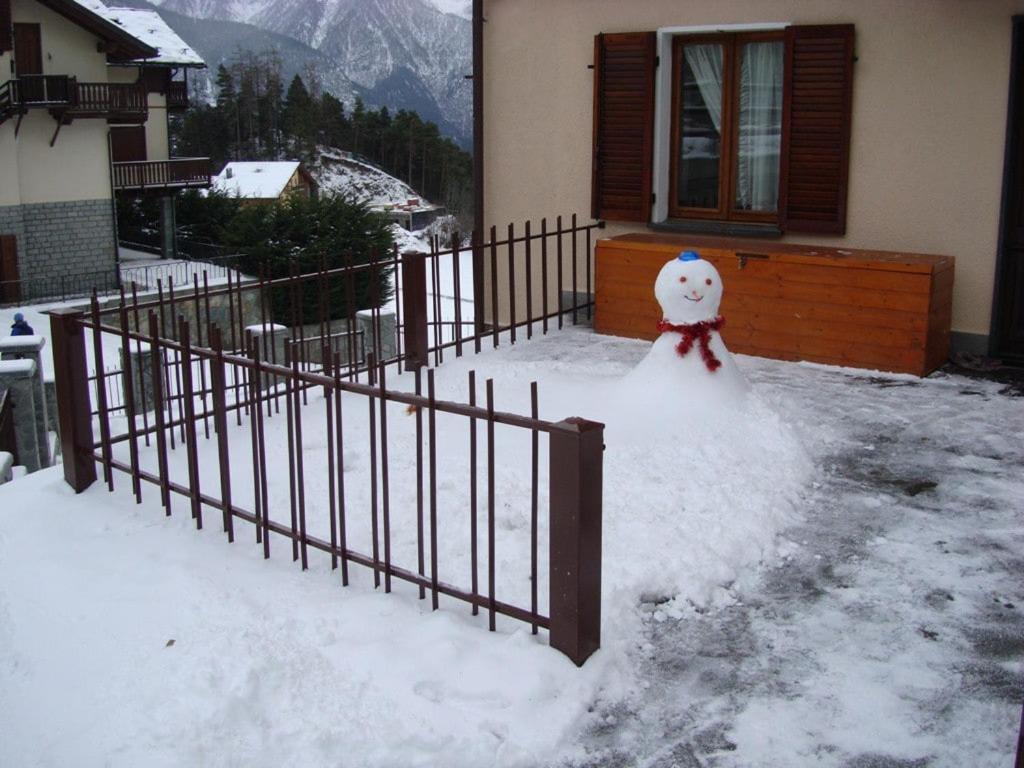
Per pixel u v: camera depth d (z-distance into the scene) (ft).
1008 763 11.82
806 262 26.66
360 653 13.61
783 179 29.53
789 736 12.37
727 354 22.09
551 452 13.15
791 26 28.53
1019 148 26.37
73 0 94.84
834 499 18.98
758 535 17.15
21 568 16.70
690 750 12.16
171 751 11.82
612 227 33.19
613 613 14.55
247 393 23.43
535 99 33.78
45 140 91.81
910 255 26.91
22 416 35.40
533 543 13.70
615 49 31.60
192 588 15.53
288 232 102.68
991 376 26.04
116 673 13.42
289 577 15.92
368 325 50.31
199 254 116.67
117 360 58.23
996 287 26.91
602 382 24.72
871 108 28.04
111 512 18.83
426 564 16.05
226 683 12.99
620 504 17.83
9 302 90.17
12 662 13.99
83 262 95.40
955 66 26.68
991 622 14.83
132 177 106.52
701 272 21.65
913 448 21.35
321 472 19.84
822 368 26.71
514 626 14.32
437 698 12.79
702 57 31.35
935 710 12.83
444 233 187.11
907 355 25.84
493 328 30.04
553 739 12.17
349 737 12.04
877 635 14.53
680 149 32.35
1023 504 18.70
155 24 121.80
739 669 13.76
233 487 19.43
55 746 12.05
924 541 17.33
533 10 33.22
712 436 20.53
